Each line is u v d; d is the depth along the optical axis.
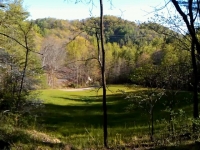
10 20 16.11
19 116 13.99
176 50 14.02
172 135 11.55
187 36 11.76
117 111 26.31
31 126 15.02
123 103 32.06
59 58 36.81
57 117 22.31
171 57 14.47
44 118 20.80
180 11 6.67
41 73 17.41
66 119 21.81
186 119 11.29
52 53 35.31
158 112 20.69
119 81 56.38
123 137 14.10
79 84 58.28
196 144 9.55
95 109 28.84
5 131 10.09
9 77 15.21
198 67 12.54
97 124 19.94
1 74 15.14
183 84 14.64
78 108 29.72
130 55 52.81
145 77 14.16
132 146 11.58
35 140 10.28
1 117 11.84
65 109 28.41
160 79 13.85
